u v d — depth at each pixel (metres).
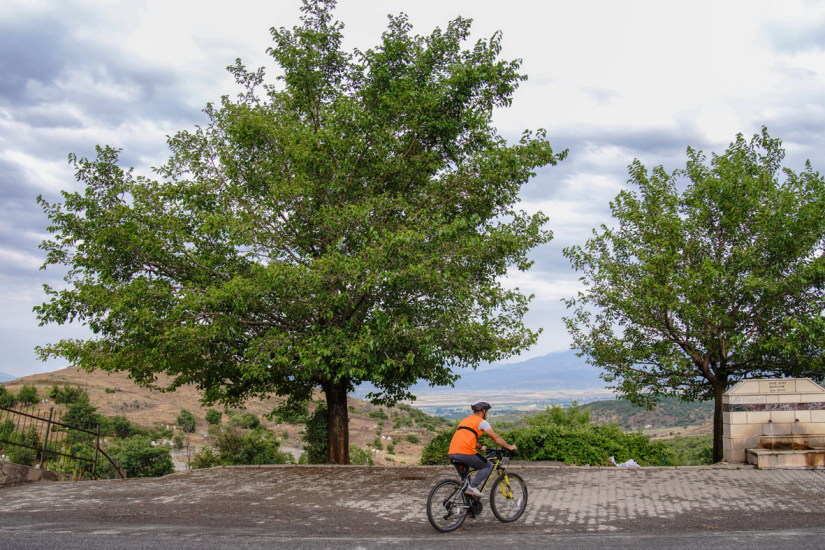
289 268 11.80
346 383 15.62
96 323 12.95
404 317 12.30
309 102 15.33
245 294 12.06
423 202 14.15
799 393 11.84
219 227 12.91
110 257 13.26
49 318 12.72
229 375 15.10
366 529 7.11
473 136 14.88
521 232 13.80
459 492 7.10
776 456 11.19
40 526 7.15
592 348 15.72
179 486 10.48
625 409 145.88
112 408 58.16
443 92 13.93
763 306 13.31
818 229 13.06
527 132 13.70
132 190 14.27
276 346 12.64
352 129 13.73
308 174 14.33
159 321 12.38
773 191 13.91
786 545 5.88
